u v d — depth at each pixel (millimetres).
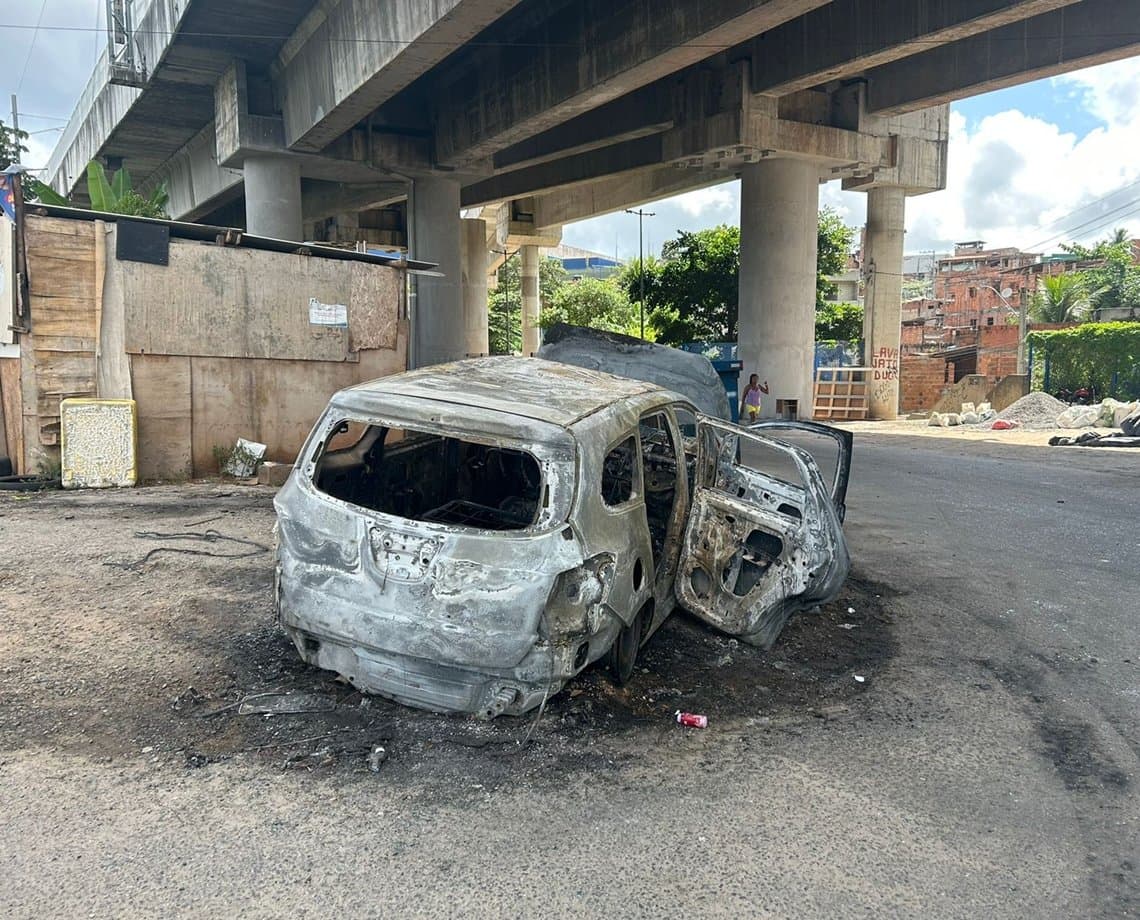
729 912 2611
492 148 21969
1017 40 19016
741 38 14023
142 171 33906
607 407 4160
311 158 22500
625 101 23672
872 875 2852
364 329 11305
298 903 2551
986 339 40250
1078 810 3361
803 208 23359
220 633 4742
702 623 5348
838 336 38875
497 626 3400
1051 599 6461
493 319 66812
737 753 3736
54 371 9227
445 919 2512
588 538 3584
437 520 4828
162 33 20250
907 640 5461
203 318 10039
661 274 36875
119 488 9195
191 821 2959
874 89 22734
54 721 3637
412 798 3184
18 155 25797
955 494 11422
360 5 15867
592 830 3043
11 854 2711
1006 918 2650
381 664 3645
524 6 18281
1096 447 17266
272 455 10711
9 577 5570
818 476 4953
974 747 3912
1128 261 48781
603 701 4094
